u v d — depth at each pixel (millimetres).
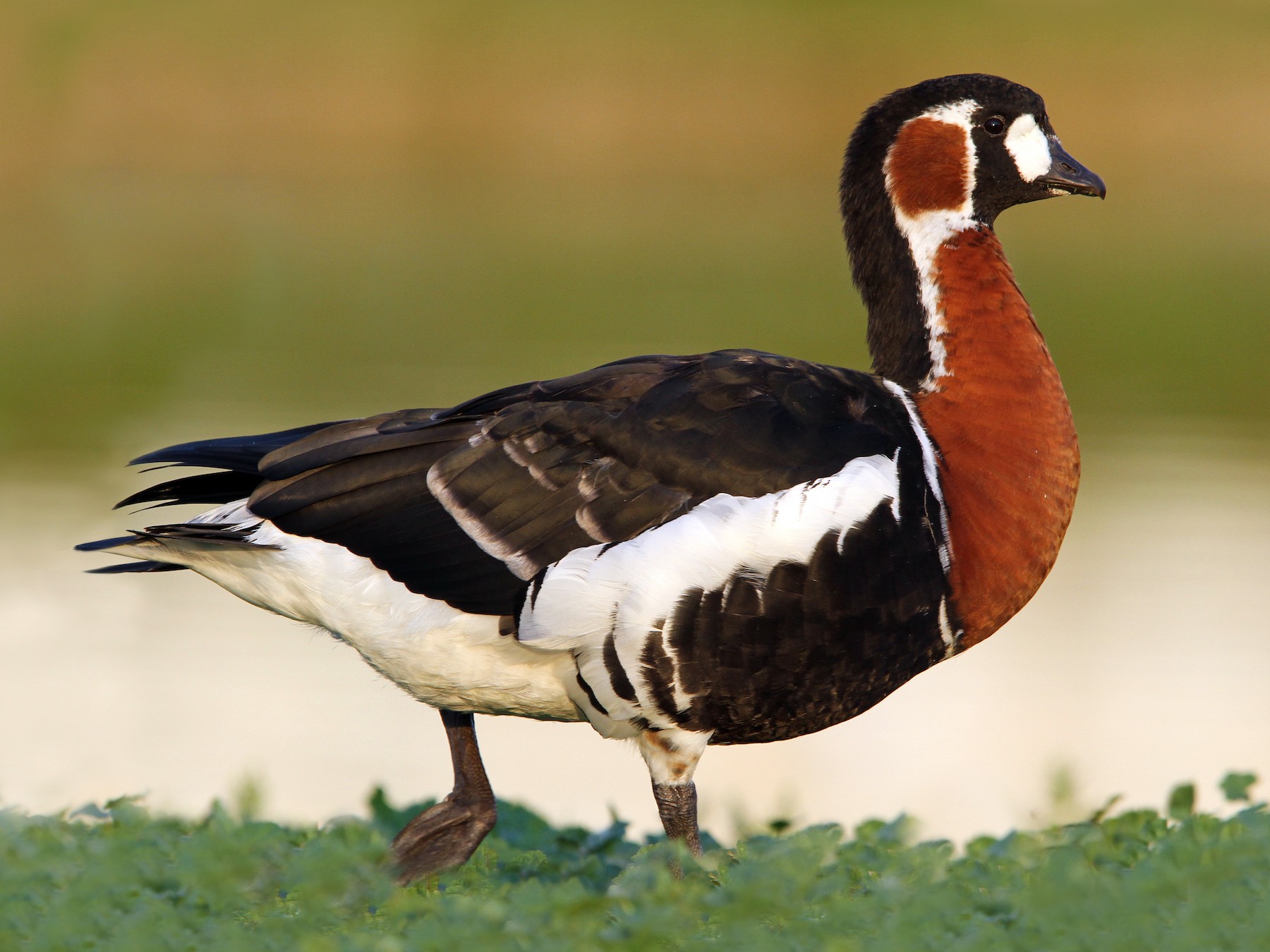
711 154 50812
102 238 44875
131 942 7914
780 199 50438
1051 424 9875
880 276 10695
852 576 8977
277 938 8273
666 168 50719
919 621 9320
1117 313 36781
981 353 10016
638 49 51406
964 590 9469
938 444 9664
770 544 8820
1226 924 8047
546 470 9102
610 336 33188
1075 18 54344
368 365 30578
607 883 9977
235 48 49688
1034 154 10672
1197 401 28969
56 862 9109
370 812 11867
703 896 8453
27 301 37062
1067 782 11227
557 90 50281
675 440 9031
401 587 9250
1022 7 54969
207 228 46469
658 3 54969
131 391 28797
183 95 49156
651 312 36031
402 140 49719
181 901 8844
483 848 10320
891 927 8008
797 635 8953
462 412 9461
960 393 9891
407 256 42906
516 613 9031
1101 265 42469
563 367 30047
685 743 9258
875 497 9031
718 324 34750
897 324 10531
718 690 8984
